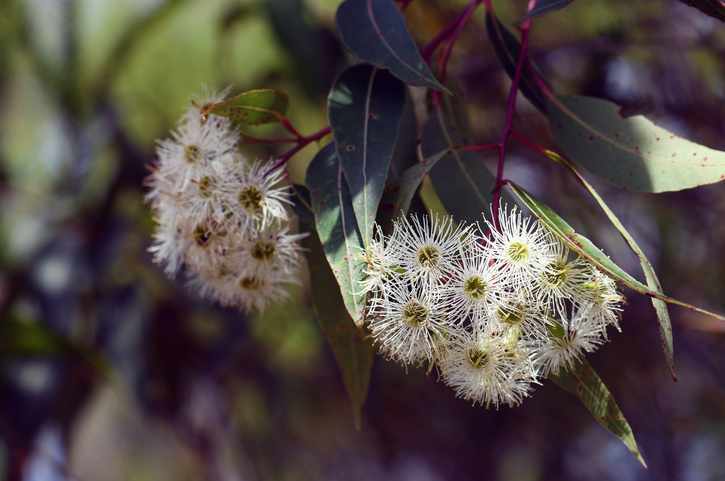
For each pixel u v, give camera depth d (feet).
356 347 1.89
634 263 3.40
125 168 3.82
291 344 4.58
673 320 3.29
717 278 3.47
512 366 1.64
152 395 4.00
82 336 3.78
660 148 1.76
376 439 6.09
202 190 1.76
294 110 3.69
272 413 5.33
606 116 1.81
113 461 5.71
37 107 3.99
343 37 1.75
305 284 3.93
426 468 6.30
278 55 3.57
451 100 1.94
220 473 4.52
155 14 3.47
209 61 3.63
